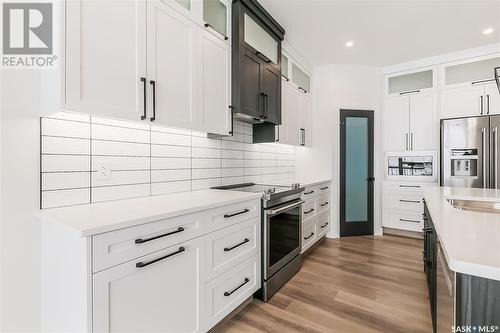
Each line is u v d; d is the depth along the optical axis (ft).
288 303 6.59
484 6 7.84
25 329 3.91
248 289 6.19
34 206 4.01
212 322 5.05
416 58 11.91
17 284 3.84
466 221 3.57
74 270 3.24
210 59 6.14
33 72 3.95
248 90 7.13
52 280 3.76
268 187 8.16
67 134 4.39
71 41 3.57
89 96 3.77
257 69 7.52
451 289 2.52
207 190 7.11
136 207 4.40
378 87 12.96
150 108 4.64
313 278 8.01
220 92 6.45
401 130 12.51
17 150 3.84
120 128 5.21
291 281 7.80
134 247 3.57
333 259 9.61
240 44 6.82
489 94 10.54
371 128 12.87
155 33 4.74
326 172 12.74
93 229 3.06
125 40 4.24
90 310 3.08
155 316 3.90
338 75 12.74
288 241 7.89
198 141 7.11
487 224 3.39
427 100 11.87
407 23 8.86
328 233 12.55
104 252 3.22
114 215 3.72
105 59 3.96
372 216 12.85
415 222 12.03
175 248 4.22
